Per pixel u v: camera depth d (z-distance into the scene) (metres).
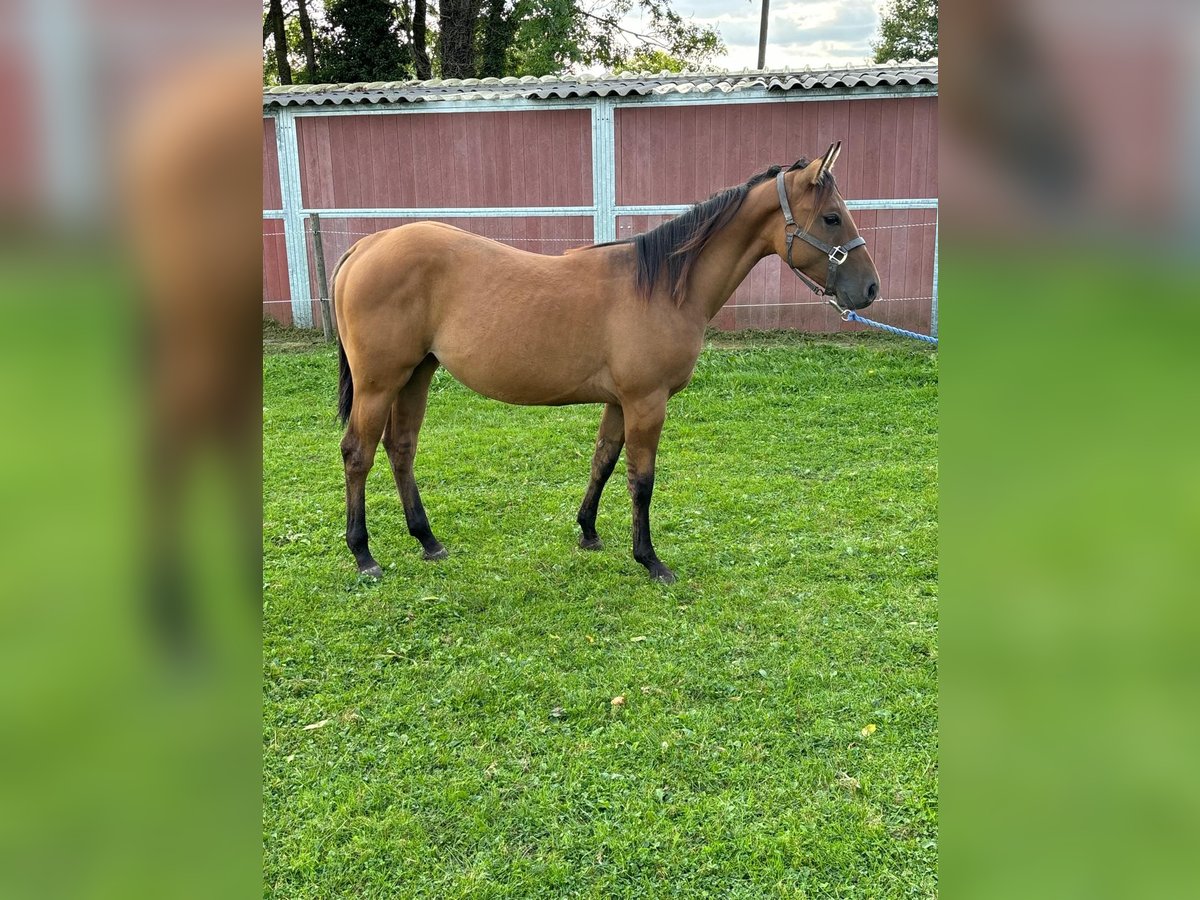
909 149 8.34
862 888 1.95
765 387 6.89
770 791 2.27
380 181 9.04
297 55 18.42
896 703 2.66
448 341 3.46
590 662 2.93
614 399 3.57
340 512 4.34
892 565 3.66
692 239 3.38
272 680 2.82
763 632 3.12
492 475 4.95
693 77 8.84
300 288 9.38
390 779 2.33
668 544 3.95
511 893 1.95
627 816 2.18
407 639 3.10
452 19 16.97
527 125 8.67
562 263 3.49
